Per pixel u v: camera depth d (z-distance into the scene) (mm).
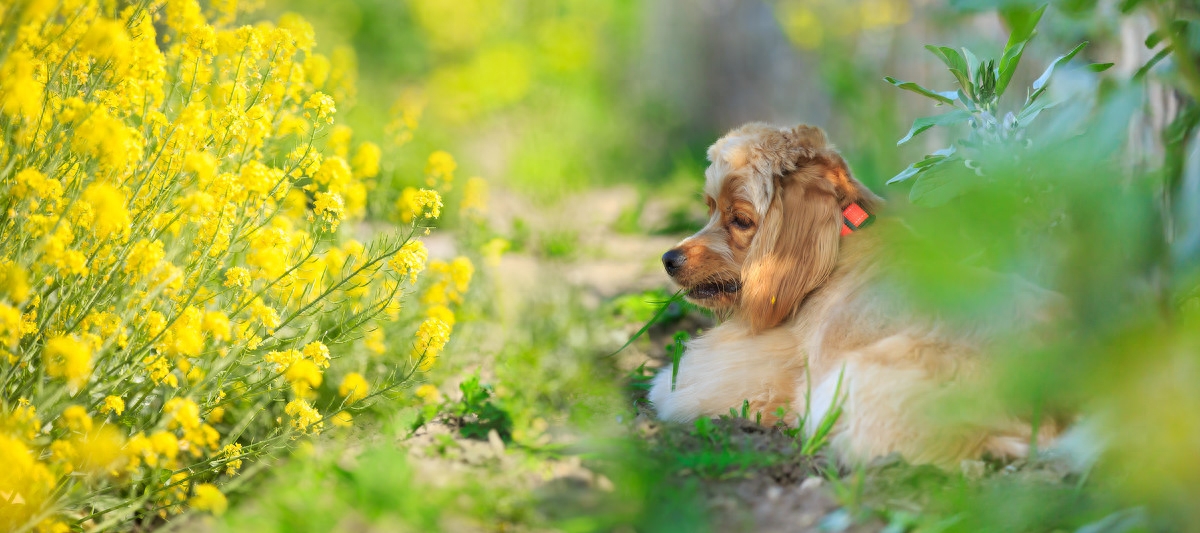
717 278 4387
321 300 3807
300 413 3420
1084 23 4676
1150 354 1972
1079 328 2041
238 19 4598
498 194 10242
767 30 12227
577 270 7352
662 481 3281
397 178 8039
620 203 10375
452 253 6945
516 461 3520
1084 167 2109
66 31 3236
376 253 4133
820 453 3496
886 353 3463
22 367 3123
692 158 11727
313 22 11797
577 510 3152
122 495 3369
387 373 4387
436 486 3236
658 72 15008
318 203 3693
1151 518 2422
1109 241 2053
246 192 3424
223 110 3611
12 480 2660
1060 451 3123
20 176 2951
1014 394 2129
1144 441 2107
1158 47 4430
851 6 10023
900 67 8953
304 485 3230
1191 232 2418
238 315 3664
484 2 13086
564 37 12711
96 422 3297
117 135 2926
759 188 4152
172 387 3557
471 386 4184
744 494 3264
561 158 10617
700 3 13758
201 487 2926
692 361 4352
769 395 3979
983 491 3002
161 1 3643
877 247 4020
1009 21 2656
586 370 4809
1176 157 2912
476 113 11742
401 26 12828
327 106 3904
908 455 3291
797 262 4105
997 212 1925
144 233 3303
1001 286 1814
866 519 3016
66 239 2900
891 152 8039
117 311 3215
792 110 11594
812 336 3986
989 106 3791
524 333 5312
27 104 2764
